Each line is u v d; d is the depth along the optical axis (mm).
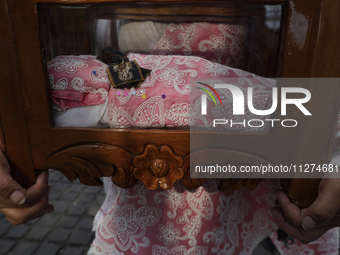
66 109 570
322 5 446
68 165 575
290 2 457
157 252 629
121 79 551
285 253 843
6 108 536
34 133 554
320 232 606
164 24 826
